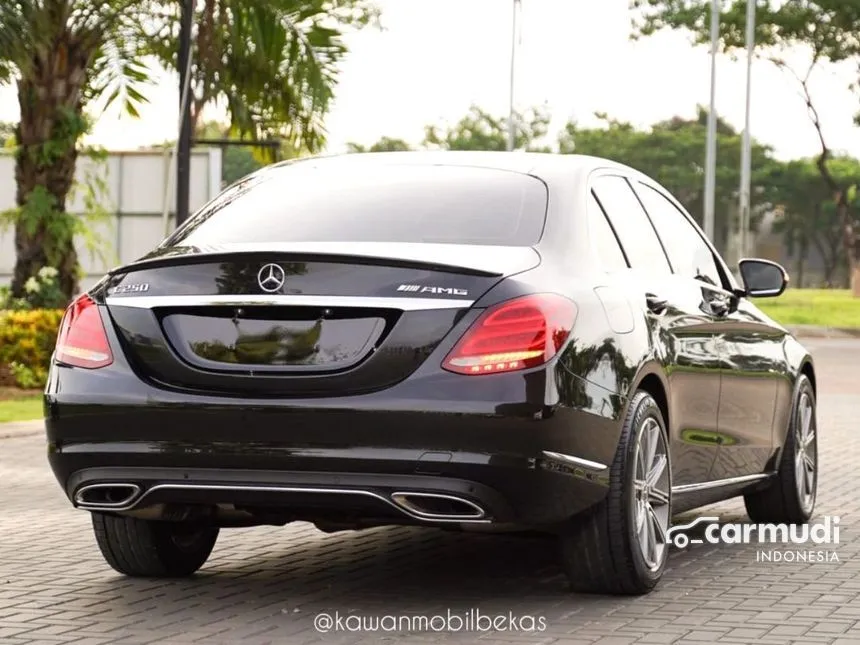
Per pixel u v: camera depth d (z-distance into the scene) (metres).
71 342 13.35
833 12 115.25
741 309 17.28
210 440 12.68
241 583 14.76
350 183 14.65
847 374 50.19
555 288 12.97
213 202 15.02
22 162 43.50
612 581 13.82
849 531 18.22
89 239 45.41
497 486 12.38
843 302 120.62
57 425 13.24
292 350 12.62
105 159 45.78
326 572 15.38
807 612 13.31
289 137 45.41
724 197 197.00
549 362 12.51
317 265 12.71
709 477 16.03
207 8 42.75
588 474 12.97
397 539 17.56
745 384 16.75
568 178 14.52
